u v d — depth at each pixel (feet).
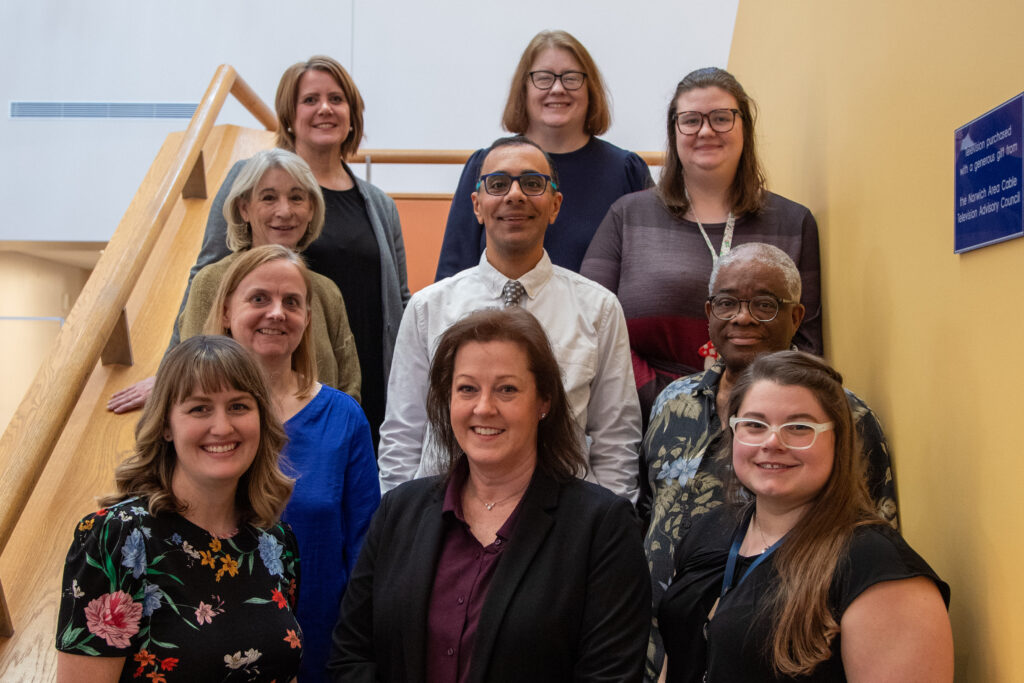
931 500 6.17
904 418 6.66
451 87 19.81
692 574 5.72
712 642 5.16
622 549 5.41
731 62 14.99
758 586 5.11
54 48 20.63
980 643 5.44
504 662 5.11
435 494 5.79
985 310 5.45
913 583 4.71
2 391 22.52
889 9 7.18
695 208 8.57
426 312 7.70
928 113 6.34
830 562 4.87
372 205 10.15
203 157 12.17
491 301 7.63
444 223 16.75
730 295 6.75
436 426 5.89
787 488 5.14
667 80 19.34
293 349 6.95
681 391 7.06
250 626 5.27
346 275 9.64
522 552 5.35
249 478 5.64
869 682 4.62
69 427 8.82
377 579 5.65
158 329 10.26
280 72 20.15
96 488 8.15
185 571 5.20
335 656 5.67
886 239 7.09
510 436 5.50
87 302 8.04
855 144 7.93
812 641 4.76
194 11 20.33
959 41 5.86
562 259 9.53
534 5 19.60
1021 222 4.97
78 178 20.61
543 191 7.48
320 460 6.77
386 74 19.89
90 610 4.88
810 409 5.16
